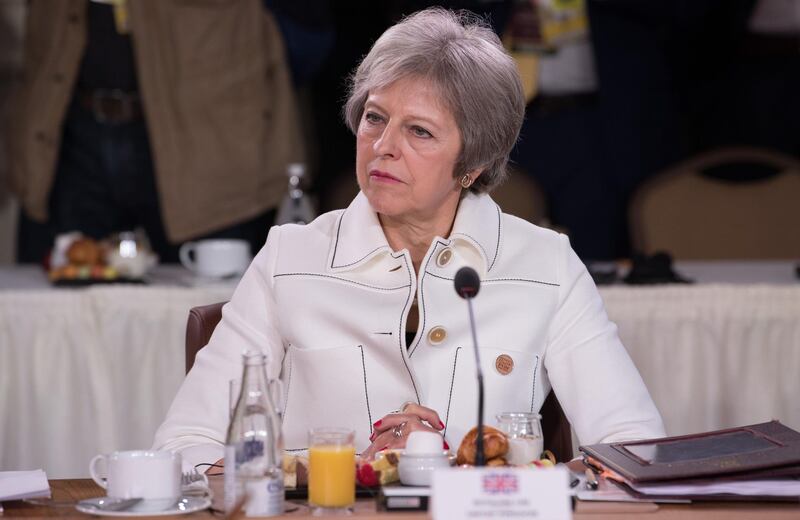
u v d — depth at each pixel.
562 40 7.28
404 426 2.88
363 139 3.13
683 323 5.09
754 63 7.71
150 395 5.01
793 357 5.08
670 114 7.54
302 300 3.25
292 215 5.84
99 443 4.96
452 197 3.30
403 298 3.22
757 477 2.51
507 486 2.17
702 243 6.46
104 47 6.54
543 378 3.35
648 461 2.59
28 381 4.94
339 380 3.19
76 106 6.65
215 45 6.62
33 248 6.86
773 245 6.45
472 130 3.08
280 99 6.86
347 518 2.34
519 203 6.45
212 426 3.13
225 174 6.68
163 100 6.56
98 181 6.73
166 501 2.45
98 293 4.96
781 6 7.57
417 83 3.04
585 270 3.42
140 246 5.49
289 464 2.56
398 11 7.00
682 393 5.09
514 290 3.30
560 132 7.41
